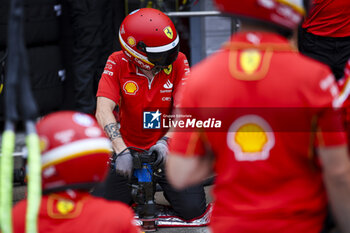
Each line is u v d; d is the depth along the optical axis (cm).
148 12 1263
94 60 1888
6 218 634
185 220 1390
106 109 1316
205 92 643
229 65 638
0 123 2055
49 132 676
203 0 2150
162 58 1252
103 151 698
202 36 2186
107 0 1877
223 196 659
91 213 681
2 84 1523
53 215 672
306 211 641
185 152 669
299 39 1734
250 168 637
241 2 636
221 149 651
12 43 614
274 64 625
